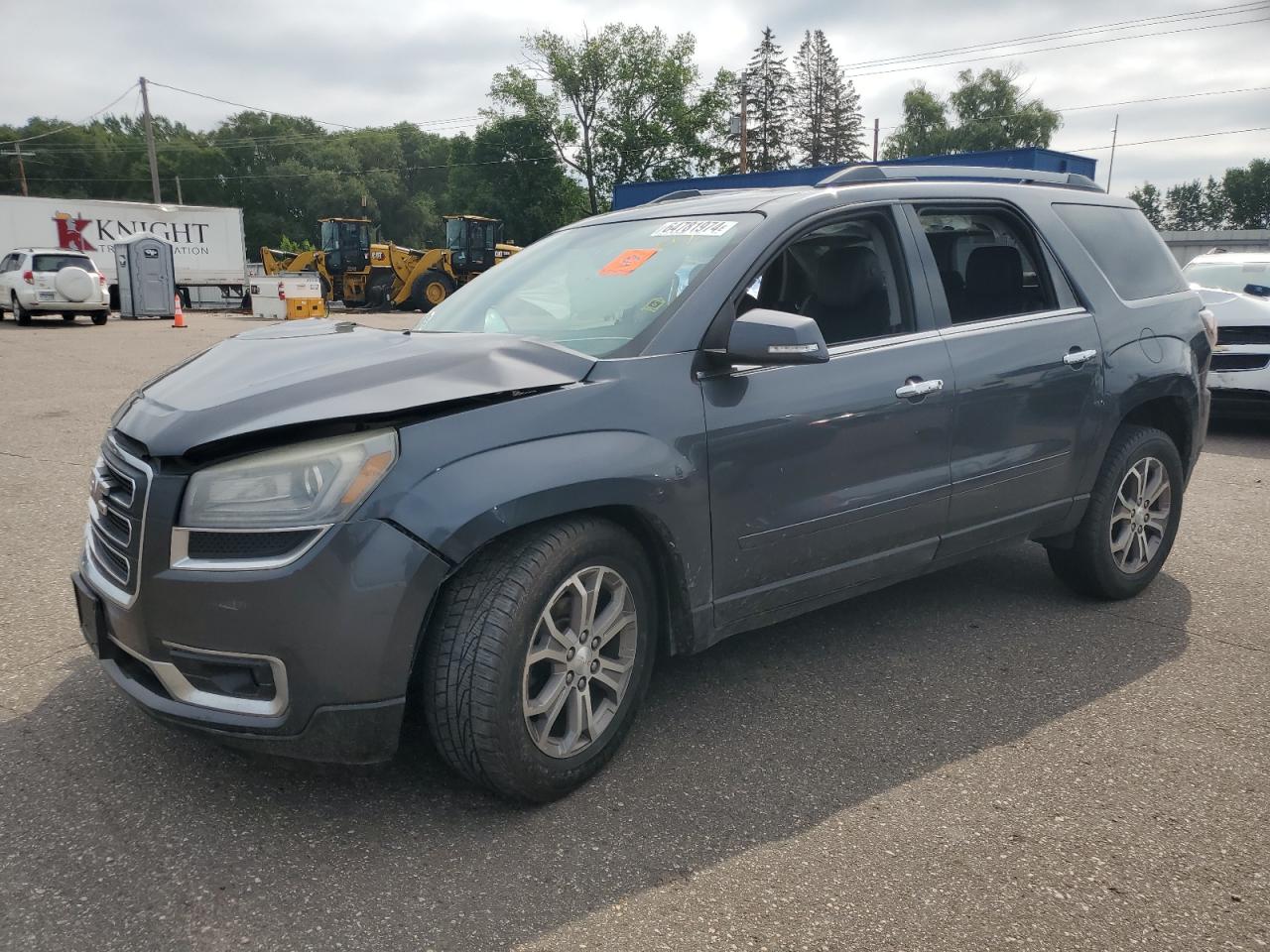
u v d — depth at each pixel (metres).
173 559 2.34
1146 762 2.92
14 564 4.65
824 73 75.38
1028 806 2.67
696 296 2.96
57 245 29.16
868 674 3.53
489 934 2.13
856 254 3.38
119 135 95.69
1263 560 4.96
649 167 57.47
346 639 2.29
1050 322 3.85
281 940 2.10
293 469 2.31
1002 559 4.96
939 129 72.62
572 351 2.80
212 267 32.09
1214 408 8.50
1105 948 2.10
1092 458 4.00
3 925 2.13
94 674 3.42
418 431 2.38
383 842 2.46
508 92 57.09
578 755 2.67
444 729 2.46
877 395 3.23
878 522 3.31
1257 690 3.43
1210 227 119.62
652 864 2.39
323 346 2.84
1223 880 2.35
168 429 2.41
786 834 2.53
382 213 93.69
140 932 2.12
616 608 2.75
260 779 2.75
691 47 56.88
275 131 95.44
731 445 2.88
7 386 11.14
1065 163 15.62
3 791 2.66
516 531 2.54
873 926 2.17
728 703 3.29
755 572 3.03
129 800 2.63
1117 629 4.00
